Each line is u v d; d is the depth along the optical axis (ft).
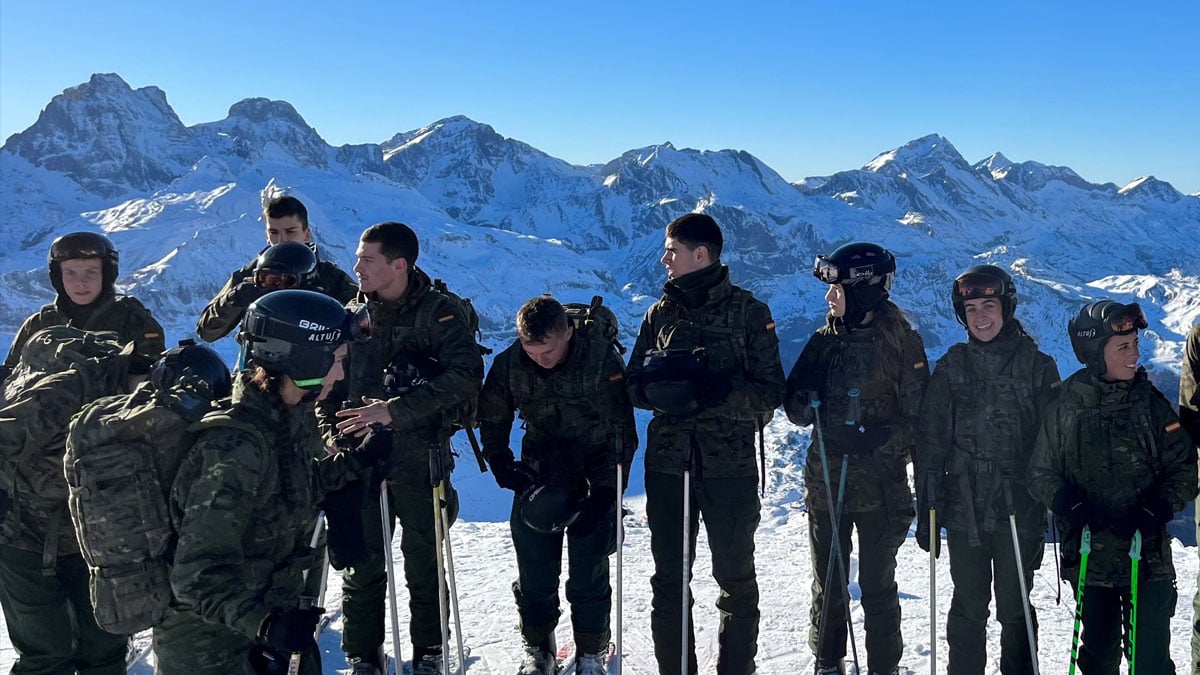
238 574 9.20
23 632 12.54
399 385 13.92
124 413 9.30
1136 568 13.10
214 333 15.58
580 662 15.48
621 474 14.80
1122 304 13.35
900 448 15.11
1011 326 14.66
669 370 13.73
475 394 15.03
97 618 9.20
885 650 15.51
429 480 15.29
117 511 8.98
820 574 15.87
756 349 14.70
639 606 21.52
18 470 12.16
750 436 14.89
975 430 14.49
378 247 14.33
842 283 15.05
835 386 15.10
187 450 9.41
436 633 16.15
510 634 19.13
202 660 9.66
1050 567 25.99
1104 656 13.85
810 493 15.84
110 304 15.29
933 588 14.64
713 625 20.01
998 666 17.33
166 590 9.29
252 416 9.60
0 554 12.43
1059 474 13.89
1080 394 13.66
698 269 14.84
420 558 15.83
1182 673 17.63
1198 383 13.37
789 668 17.66
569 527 14.82
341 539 11.05
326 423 14.29
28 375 12.54
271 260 14.99
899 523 15.14
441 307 14.80
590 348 14.97
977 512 14.43
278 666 9.32
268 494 9.66
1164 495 13.20
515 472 15.15
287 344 9.61
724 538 14.88
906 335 15.02
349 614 15.42
